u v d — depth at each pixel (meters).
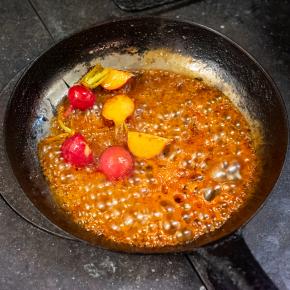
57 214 0.36
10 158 0.36
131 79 0.44
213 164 0.39
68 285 0.36
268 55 0.48
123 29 0.43
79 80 0.44
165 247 0.35
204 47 0.44
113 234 0.36
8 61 0.47
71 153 0.37
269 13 0.51
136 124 0.42
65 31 0.49
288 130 0.36
